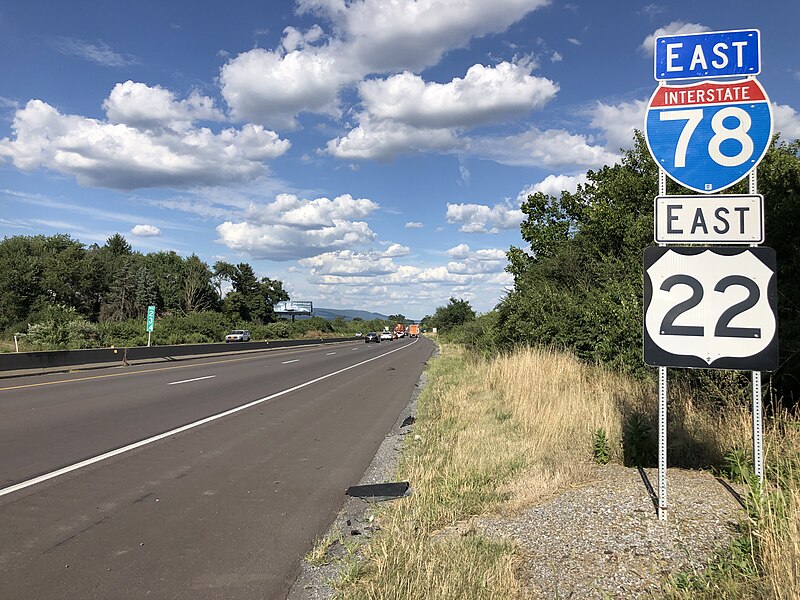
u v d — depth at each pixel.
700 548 3.95
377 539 5.02
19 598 3.96
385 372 24.56
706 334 4.55
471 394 14.65
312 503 6.27
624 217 19.03
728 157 4.71
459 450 8.18
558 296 17.91
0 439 8.91
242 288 106.81
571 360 14.30
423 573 4.09
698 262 4.62
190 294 91.12
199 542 5.07
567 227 29.14
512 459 7.36
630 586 3.62
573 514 4.81
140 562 4.61
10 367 20.20
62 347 32.38
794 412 6.86
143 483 6.84
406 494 6.51
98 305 79.25
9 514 5.63
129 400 13.58
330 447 9.22
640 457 6.21
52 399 13.47
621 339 12.89
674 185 15.90
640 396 9.71
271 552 4.88
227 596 4.07
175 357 31.36
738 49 4.76
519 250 30.53
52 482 6.73
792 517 3.76
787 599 3.10
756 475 4.41
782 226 8.37
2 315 61.12
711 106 4.77
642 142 19.77
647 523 4.40
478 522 5.22
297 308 122.06
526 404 10.53
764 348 4.45
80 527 5.34
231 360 30.61
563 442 7.77
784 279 8.45
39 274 68.06
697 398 8.58
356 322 153.62
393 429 11.07
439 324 88.44
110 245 102.31
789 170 9.10
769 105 4.66
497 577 3.93
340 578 4.29
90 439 9.09
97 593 4.06
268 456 8.45
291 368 25.38
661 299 4.66
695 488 5.05
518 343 19.14
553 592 3.71
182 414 11.84
